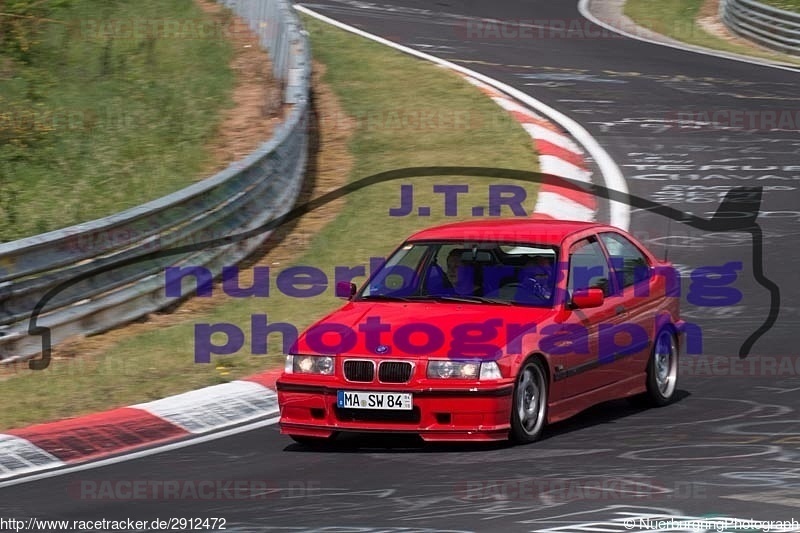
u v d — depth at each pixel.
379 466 17.86
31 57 49.25
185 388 23.02
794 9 71.62
